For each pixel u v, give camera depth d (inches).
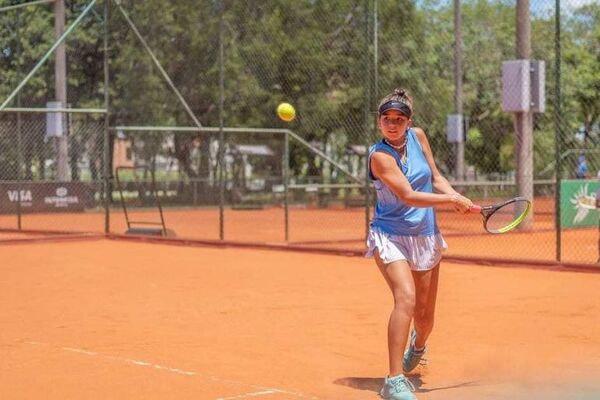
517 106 1413.6
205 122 2114.9
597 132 2253.9
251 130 1529.3
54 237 1392.7
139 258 1147.9
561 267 972.6
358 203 2400.3
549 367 509.0
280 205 2444.6
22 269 1029.8
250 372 501.7
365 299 774.5
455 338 596.7
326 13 2004.2
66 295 816.9
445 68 2129.7
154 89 1894.7
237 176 2301.9
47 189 2011.6
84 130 2078.0
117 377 489.4
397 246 448.5
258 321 669.9
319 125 2178.9
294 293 815.7
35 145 1999.3
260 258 1138.7
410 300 436.8
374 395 450.0
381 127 442.6
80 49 1889.8
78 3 1870.1
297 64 2043.6
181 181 2130.9
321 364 522.9
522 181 1449.3
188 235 1524.4
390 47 1985.7
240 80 2006.6
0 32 1908.2
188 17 1849.2
